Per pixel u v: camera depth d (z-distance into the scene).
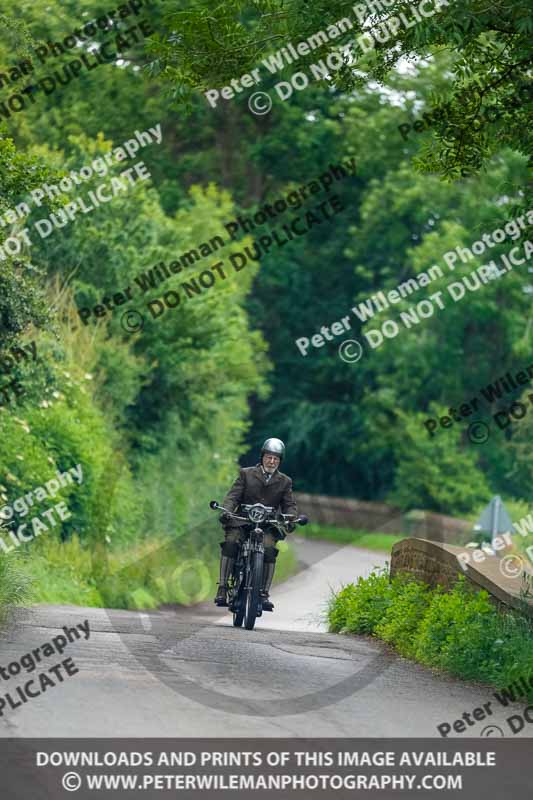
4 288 46.09
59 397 56.50
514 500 115.62
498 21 30.02
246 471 37.09
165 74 32.22
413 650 31.72
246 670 26.03
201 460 76.50
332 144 129.00
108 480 59.12
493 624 30.09
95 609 39.81
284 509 37.12
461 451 122.62
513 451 116.56
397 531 103.56
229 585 37.12
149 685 23.17
